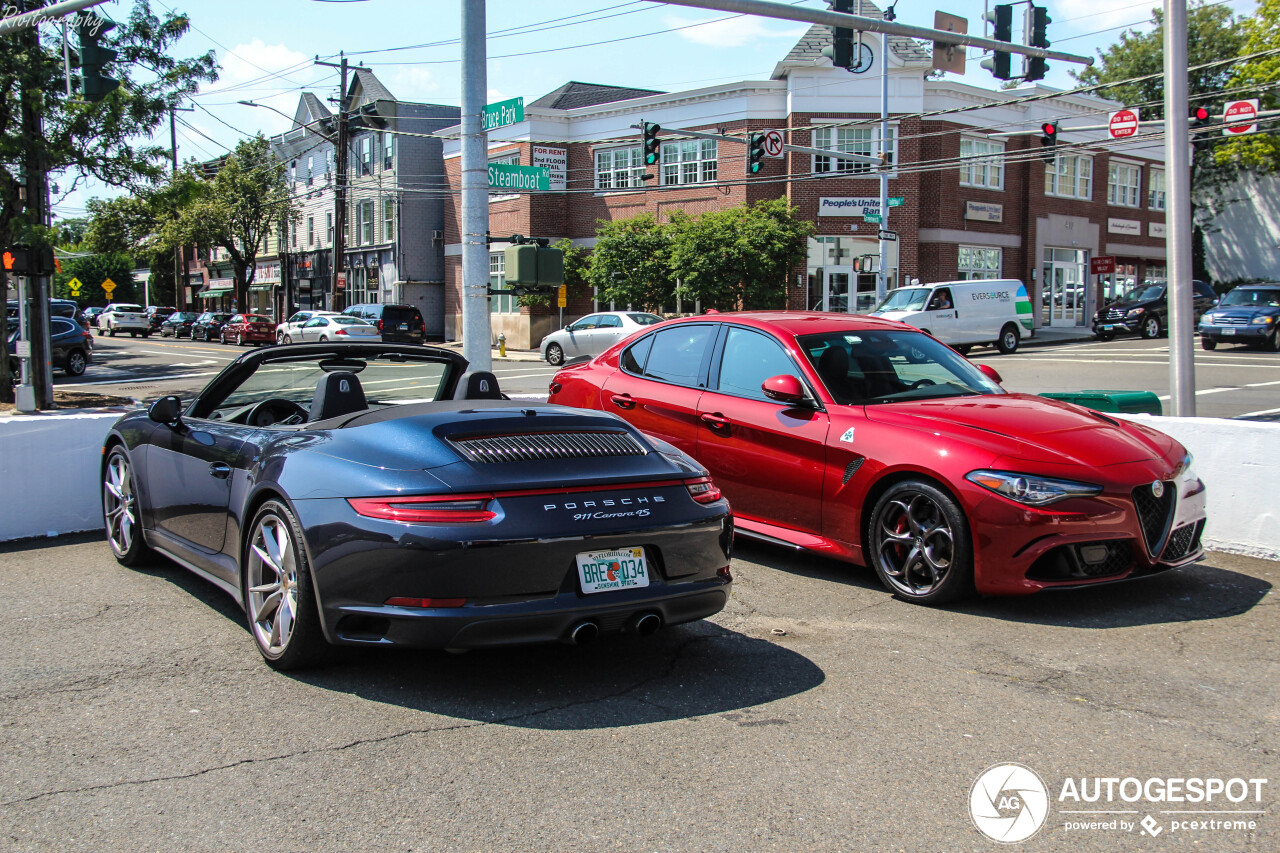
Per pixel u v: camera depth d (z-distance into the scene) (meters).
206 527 4.65
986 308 26.38
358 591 3.54
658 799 2.90
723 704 3.67
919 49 32.09
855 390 5.60
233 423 4.89
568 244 35.78
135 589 5.21
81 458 6.68
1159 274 43.81
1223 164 43.38
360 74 46.00
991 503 4.63
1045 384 17.33
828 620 4.74
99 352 36.19
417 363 5.42
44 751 3.21
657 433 6.39
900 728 3.44
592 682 3.90
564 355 26.03
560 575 3.56
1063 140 37.50
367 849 2.61
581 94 39.66
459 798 2.90
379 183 46.03
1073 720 3.52
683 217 31.36
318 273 53.25
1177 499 4.90
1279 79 34.81
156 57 15.94
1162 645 4.35
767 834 2.70
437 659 4.16
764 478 5.70
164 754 3.20
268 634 4.00
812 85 31.98
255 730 3.39
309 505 3.72
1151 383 17.30
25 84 14.36
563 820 2.77
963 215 34.16
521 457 3.72
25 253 14.24
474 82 9.85
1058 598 5.09
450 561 3.41
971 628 4.60
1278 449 5.83
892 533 5.11
